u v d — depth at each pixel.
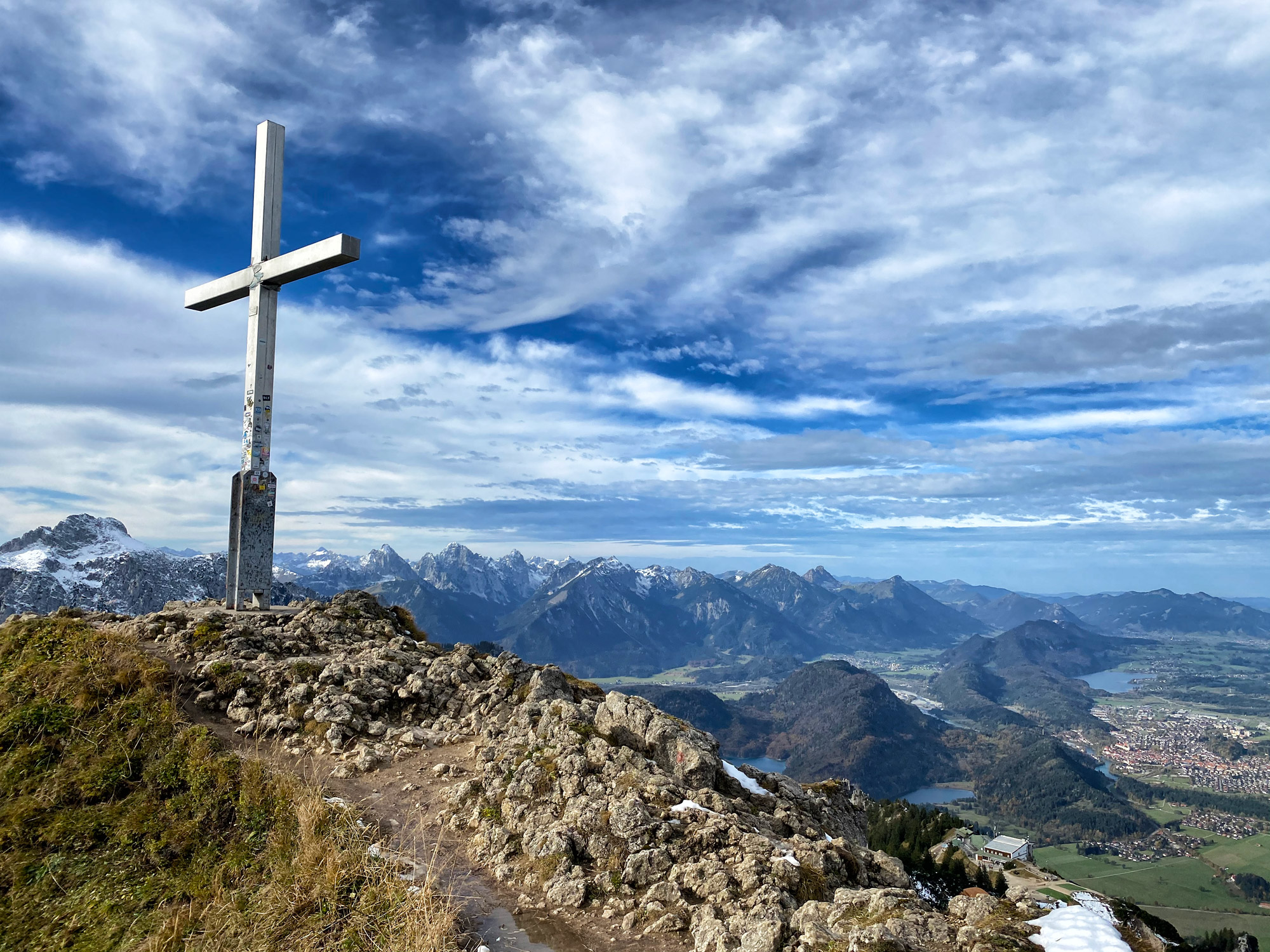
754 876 9.95
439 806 12.98
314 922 9.02
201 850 10.90
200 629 18.64
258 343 22.25
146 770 12.90
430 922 8.85
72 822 11.65
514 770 13.26
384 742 15.41
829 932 8.65
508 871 10.87
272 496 22.30
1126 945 7.63
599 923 9.80
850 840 17.89
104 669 15.66
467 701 17.42
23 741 13.98
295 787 12.10
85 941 9.32
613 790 12.44
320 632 20.22
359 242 20.56
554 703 15.61
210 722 15.39
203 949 8.74
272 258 22.38
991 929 8.20
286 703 16.14
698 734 15.16
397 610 23.73
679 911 9.77
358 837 11.00
